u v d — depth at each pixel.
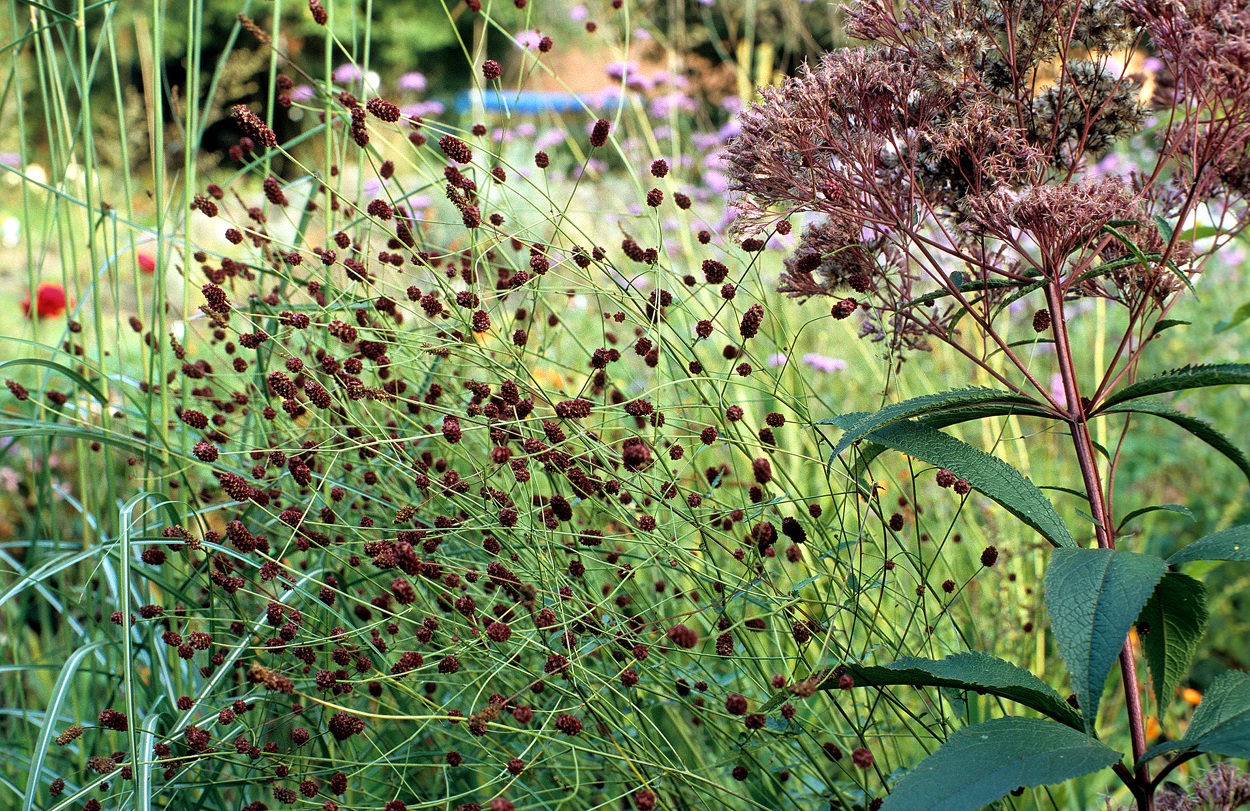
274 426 1.96
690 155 3.66
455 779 1.88
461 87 10.23
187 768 1.71
